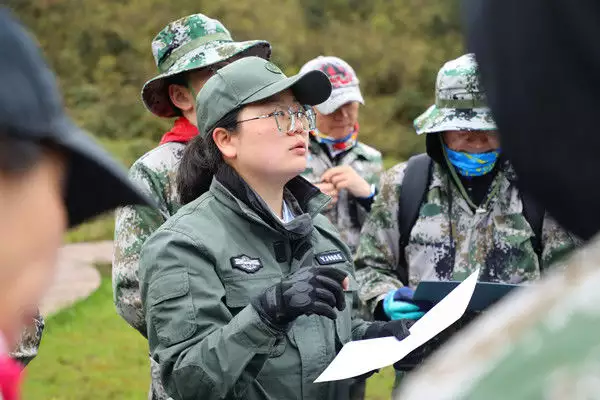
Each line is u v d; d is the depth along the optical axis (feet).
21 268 3.52
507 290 11.14
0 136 3.40
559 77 3.19
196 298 9.67
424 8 66.49
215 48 13.32
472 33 3.42
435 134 13.33
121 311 12.51
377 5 67.51
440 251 13.25
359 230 16.69
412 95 59.93
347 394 10.33
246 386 9.45
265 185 10.30
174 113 13.80
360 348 10.02
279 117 10.14
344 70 17.62
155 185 12.57
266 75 10.24
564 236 12.62
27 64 3.44
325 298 9.09
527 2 3.22
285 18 65.05
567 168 3.23
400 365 11.36
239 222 10.11
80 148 3.67
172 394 9.93
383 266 13.69
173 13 65.26
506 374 2.92
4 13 3.46
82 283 33.12
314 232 10.85
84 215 3.97
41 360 25.54
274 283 9.96
